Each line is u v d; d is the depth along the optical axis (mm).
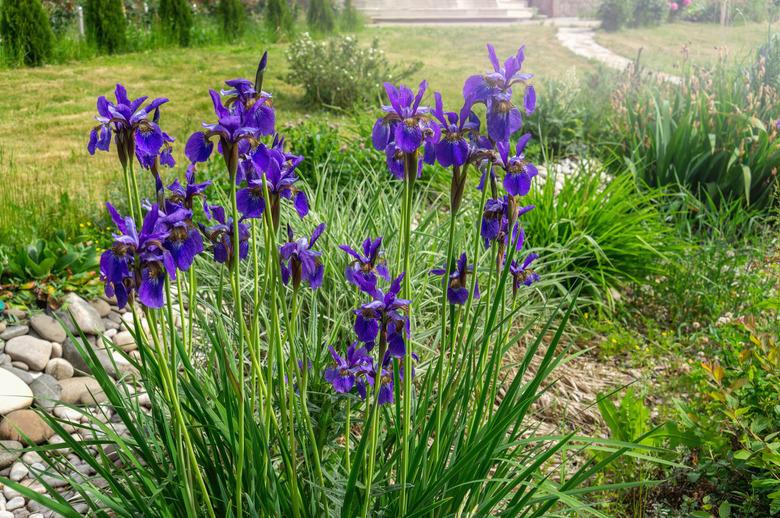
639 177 7242
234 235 1973
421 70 15336
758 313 4938
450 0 27562
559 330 2281
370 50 12547
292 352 2104
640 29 21297
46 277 5047
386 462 2441
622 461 3451
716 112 7039
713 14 21109
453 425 2434
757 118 7098
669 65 14445
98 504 3053
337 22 21453
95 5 15477
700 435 3344
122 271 1738
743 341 4078
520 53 2012
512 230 2314
